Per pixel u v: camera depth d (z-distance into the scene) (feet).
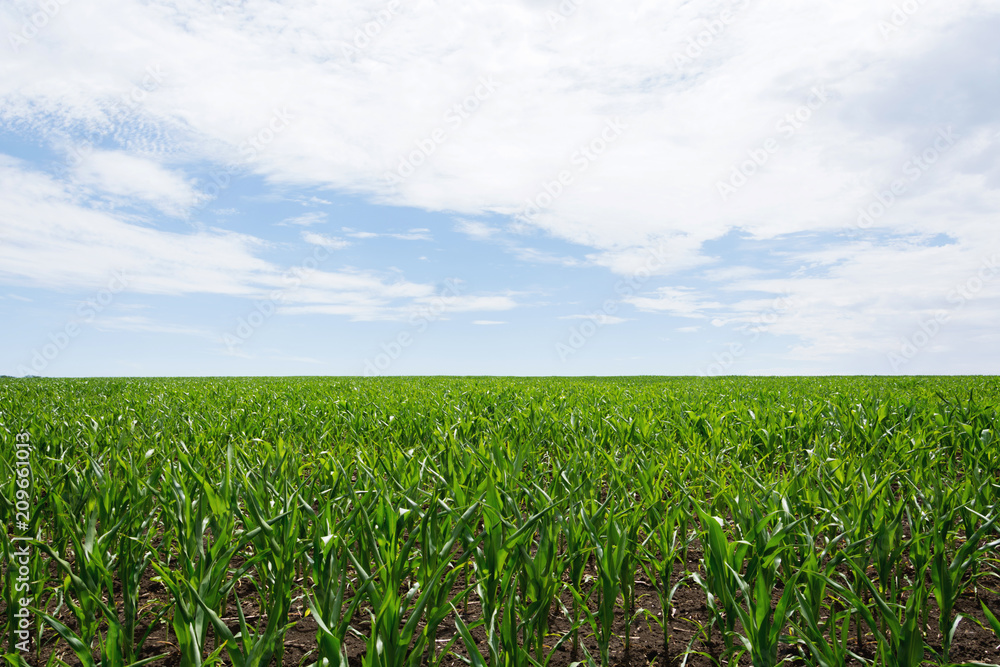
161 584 12.03
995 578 11.81
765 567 9.11
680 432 21.06
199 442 18.43
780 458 19.07
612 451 18.10
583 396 37.83
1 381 67.46
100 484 12.53
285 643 9.85
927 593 9.82
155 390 49.26
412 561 9.82
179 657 9.39
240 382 67.62
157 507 13.46
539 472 15.48
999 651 9.36
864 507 11.14
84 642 8.14
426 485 15.40
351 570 11.65
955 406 24.27
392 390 48.47
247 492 10.62
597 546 9.37
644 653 9.68
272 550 9.60
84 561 8.95
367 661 6.90
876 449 17.95
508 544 9.17
